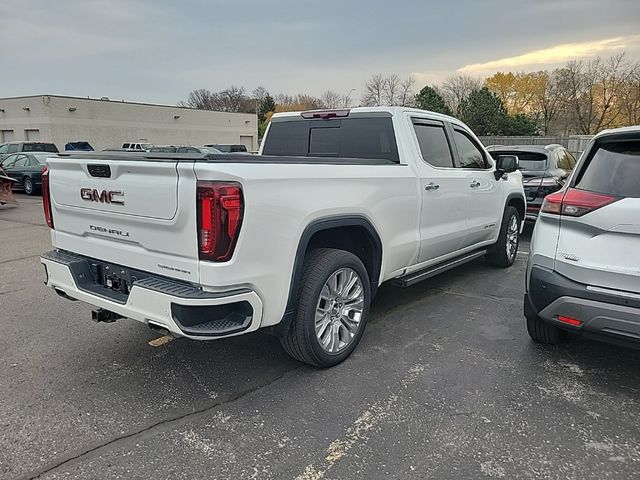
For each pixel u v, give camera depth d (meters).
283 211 2.89
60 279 3.41
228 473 2.38
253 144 54.72
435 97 41.97
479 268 6.37
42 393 3.14
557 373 3.40
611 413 2.90
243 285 2.74
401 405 2.99
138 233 2.93
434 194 4.45
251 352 3.78
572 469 2.40
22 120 38.28
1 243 8.20
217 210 2.57
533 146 9.06
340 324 3.55
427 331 4.17
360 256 3.91
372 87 58.66
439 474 2.37
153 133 44.34
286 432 2.72
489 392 3.14
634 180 2.98
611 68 49.38
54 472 2.38
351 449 2.56
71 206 3.35
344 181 3.39
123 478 2.35
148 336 4.09
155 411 2.94
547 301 3.17
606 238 2.95
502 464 2.44
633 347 2.96
